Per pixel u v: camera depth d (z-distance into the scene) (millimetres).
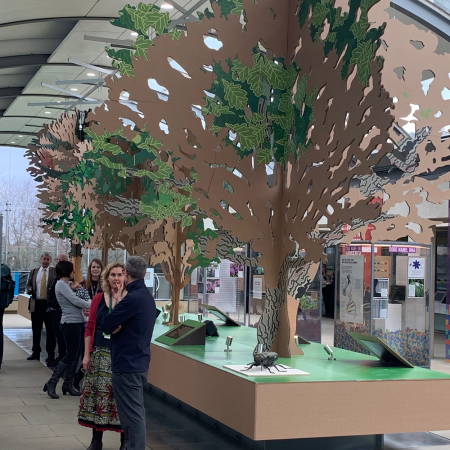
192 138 4742
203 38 4746
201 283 10516
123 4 10539
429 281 8359
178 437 4879
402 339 8172
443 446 4852
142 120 4594
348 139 4023
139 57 4598
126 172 5035
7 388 6723
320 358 4992
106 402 4230
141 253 6969
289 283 5090
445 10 9734
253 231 4828
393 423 4113
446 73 5375
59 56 13469
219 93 4758
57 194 9680
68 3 10672
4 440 4699
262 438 3795
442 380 4242
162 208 5426
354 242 8266
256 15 4859
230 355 5020
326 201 4273
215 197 4727
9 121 19797
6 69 14922
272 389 3828
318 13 4496
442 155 5449
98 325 4297
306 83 4574
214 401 4371
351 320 8328
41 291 8727
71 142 10141
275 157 4914
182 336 5652
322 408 3939
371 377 4160
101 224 8398
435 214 9812
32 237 21453
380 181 5367
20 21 11398
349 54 4070
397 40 5223
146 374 3863
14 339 11406
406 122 5309
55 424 5227
